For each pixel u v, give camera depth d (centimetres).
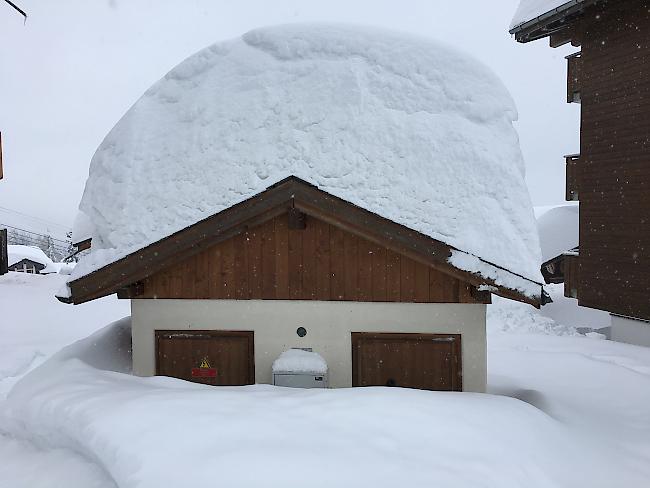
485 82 732
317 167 644
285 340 652
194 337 666
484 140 677
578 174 1536
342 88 720
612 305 1438
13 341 1257
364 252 637
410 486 362
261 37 790
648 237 1323
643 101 1316
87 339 743
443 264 579
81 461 450
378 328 637
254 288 654
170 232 615
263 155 665
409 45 761
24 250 4591
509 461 423
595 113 1460
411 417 463
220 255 657
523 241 600
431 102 710
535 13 1414
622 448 545
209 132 707
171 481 355
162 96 773
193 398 493
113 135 757
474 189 631
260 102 722
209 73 773
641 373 955
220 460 378
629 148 1364
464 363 625
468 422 470
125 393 516
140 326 671
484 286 585
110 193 697
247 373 661
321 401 492
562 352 1194
